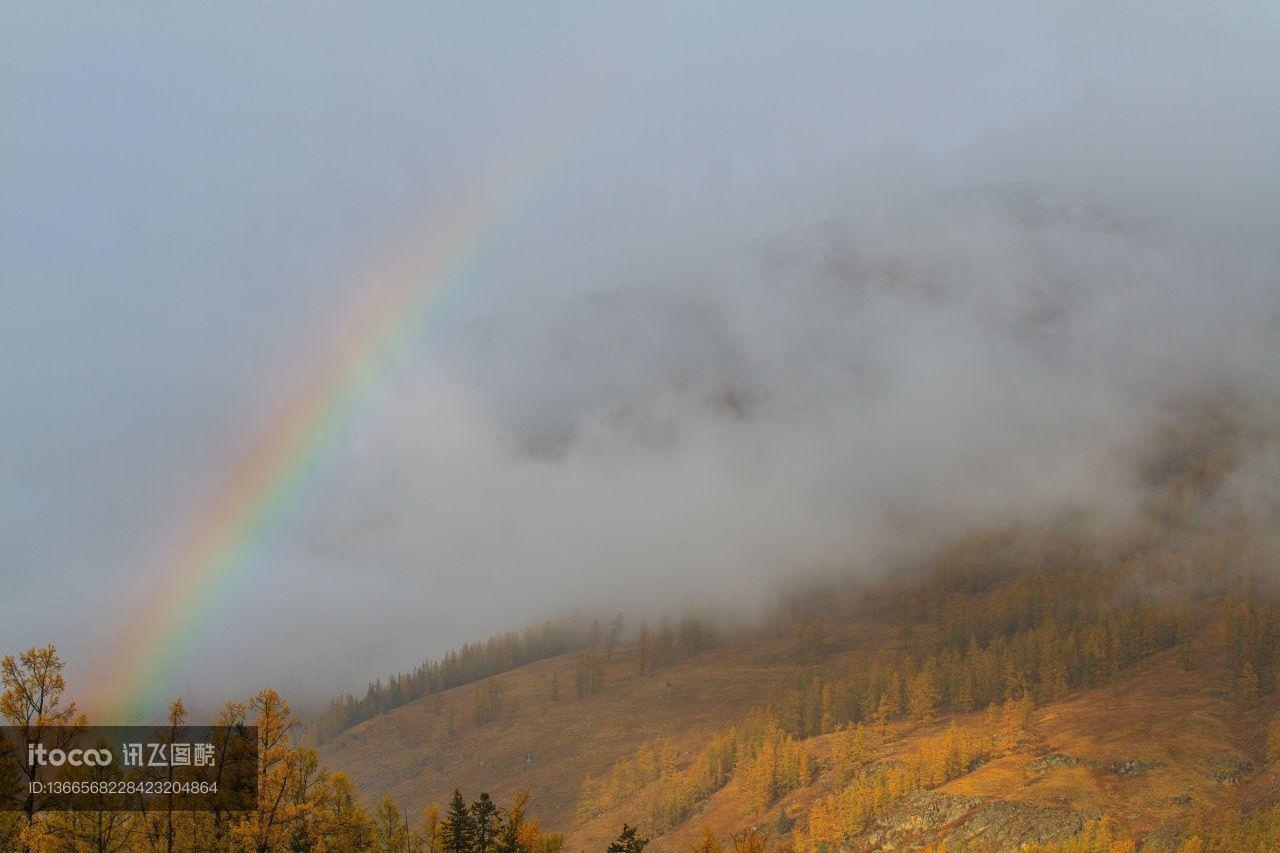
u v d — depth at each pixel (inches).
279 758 1695.4
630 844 2746.1
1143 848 5428.2
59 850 1476.4
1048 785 6304.1
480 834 2519.7
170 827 1593.3
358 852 1941.4
